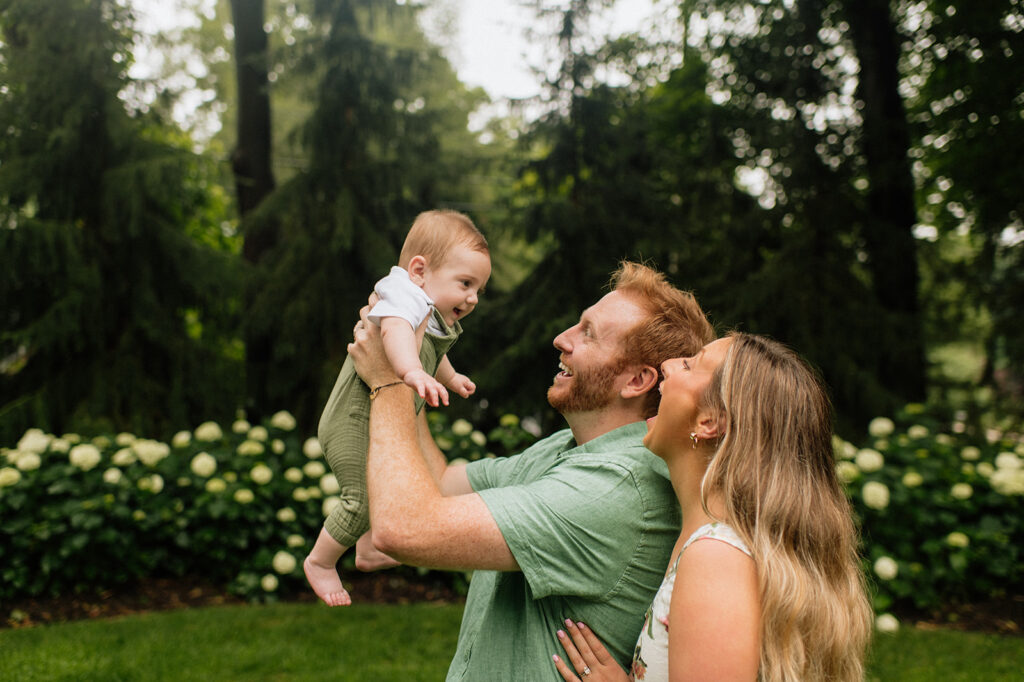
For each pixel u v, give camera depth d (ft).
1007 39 26.02
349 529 6.26
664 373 5.02
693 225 29.01
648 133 28.96
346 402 6.25
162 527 17.46
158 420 22.06
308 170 24.99
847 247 25.91
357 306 23.88
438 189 28.35
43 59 21.26
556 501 4.85
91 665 12.80
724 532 4.30
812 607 4.15
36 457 16.26
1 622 15.24
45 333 20.25
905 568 16.16
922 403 24.90
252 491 17.81
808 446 4.60
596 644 4.92
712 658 3.97
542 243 28.02
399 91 26.37
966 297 29.12
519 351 23.72
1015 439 26.66
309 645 14.43
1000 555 16.63
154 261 22.80
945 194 32.63
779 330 24.75
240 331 23.71
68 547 15.96
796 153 25.95
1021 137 26.91
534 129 26.37
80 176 21.86
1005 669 13.23
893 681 12.70
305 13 25.48
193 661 13.39
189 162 22.63
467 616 6.01
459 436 19.86
